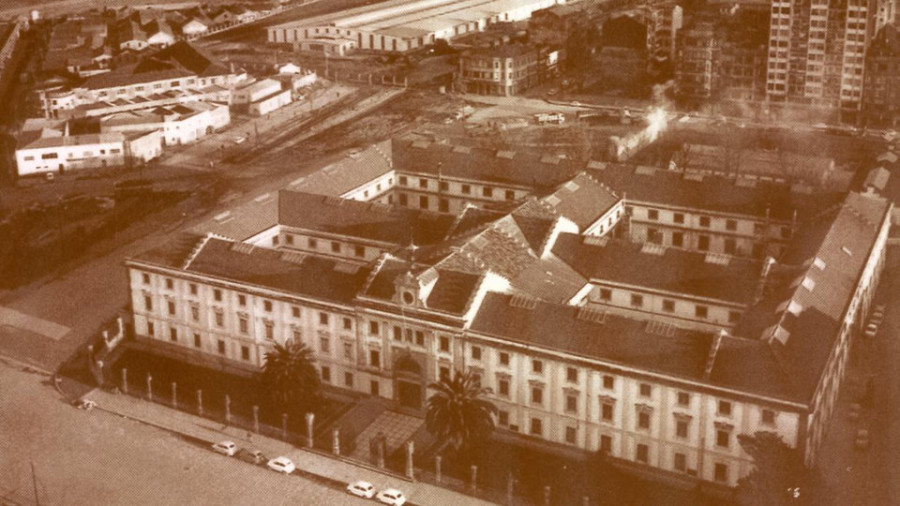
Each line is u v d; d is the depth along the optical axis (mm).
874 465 177375
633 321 184000
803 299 190875
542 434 189875
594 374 181000
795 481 164875
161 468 185000
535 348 184625
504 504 173375
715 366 173625
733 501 170250
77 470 184250
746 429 171000
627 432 181375
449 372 194625
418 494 176625
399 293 194750
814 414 169500
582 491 176000
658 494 175500
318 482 180875
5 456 188250
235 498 176500
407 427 196625
